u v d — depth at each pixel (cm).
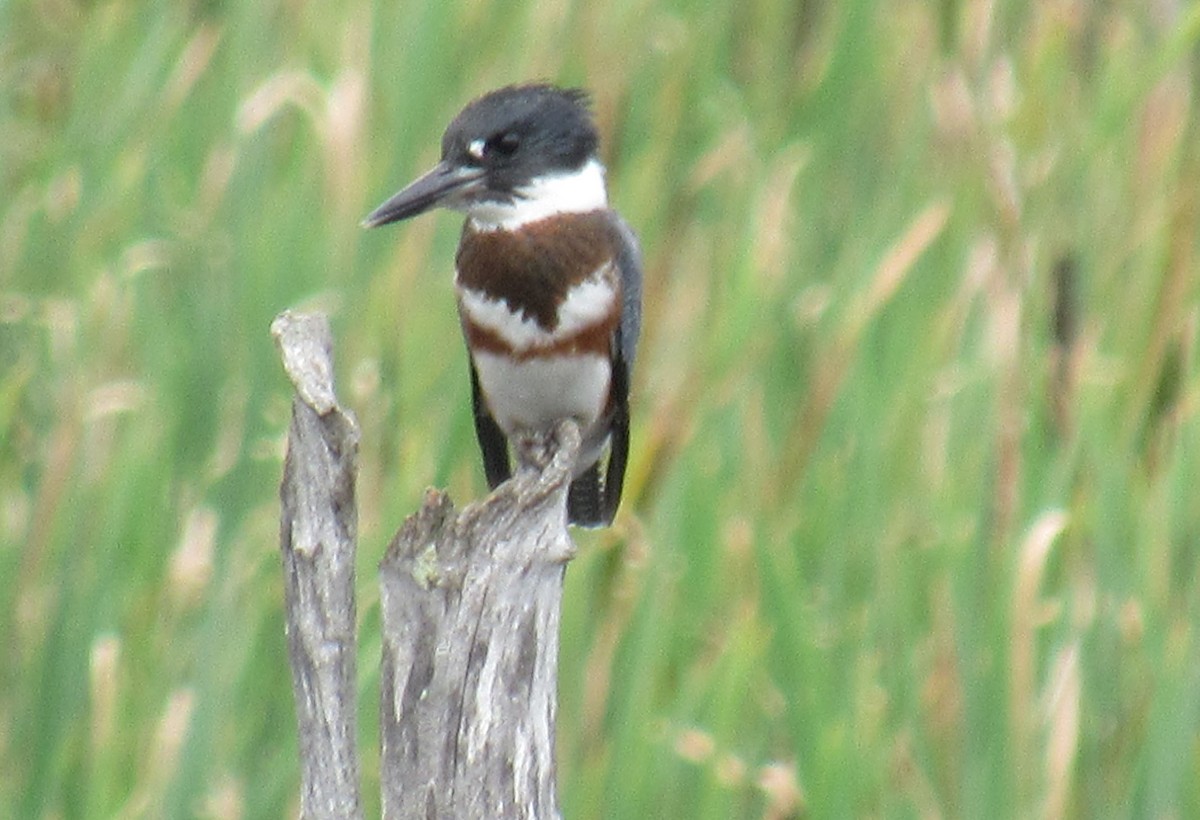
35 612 928
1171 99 1107
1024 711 886
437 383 1004
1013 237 1042
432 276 1037
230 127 1101
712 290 1070
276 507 944
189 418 980
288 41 1165
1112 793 899
